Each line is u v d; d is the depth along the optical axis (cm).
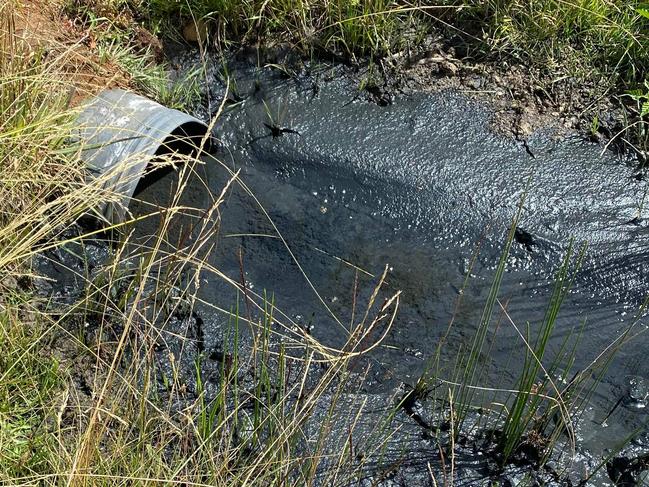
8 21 382
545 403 352
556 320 390
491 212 434
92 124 409
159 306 367
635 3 502
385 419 339
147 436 290
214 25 492
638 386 364
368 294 395
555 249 420
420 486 319
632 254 421
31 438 284
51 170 374
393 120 469
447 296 398
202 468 291
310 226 423
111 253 372
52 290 368
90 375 333
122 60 461
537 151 461
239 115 463
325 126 464
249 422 323
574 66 491
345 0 488
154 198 422
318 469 313
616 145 467
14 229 318
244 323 370
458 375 362
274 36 494
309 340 317
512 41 495
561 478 328
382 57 490
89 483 255
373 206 435
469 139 463
